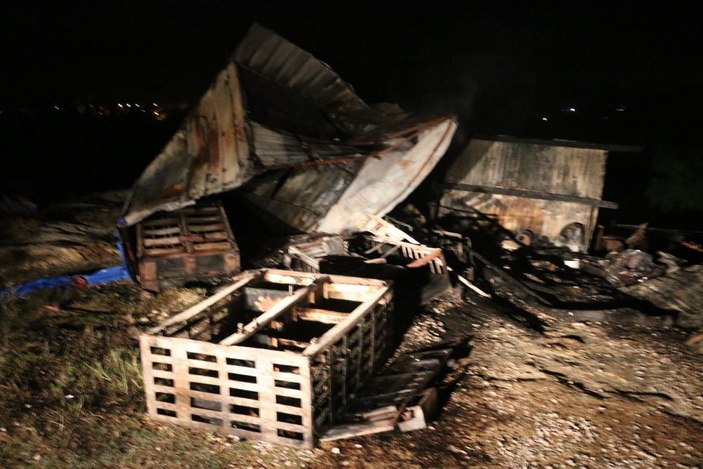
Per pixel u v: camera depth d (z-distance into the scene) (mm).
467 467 3672
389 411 4105
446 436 4035
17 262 7590
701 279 6992
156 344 3865
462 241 8719
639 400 4613
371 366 4754
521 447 3914
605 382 4941
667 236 10273
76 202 10453
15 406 4195
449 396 4637
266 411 3744
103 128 15570
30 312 5949
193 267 6918
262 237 8812
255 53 8531
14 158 12984
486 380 4930
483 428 4148
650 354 5520
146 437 3854
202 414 3900
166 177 7578
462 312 6520
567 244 9688
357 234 8328
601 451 3873
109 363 4855
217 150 7355
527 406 4477
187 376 3863
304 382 3590
